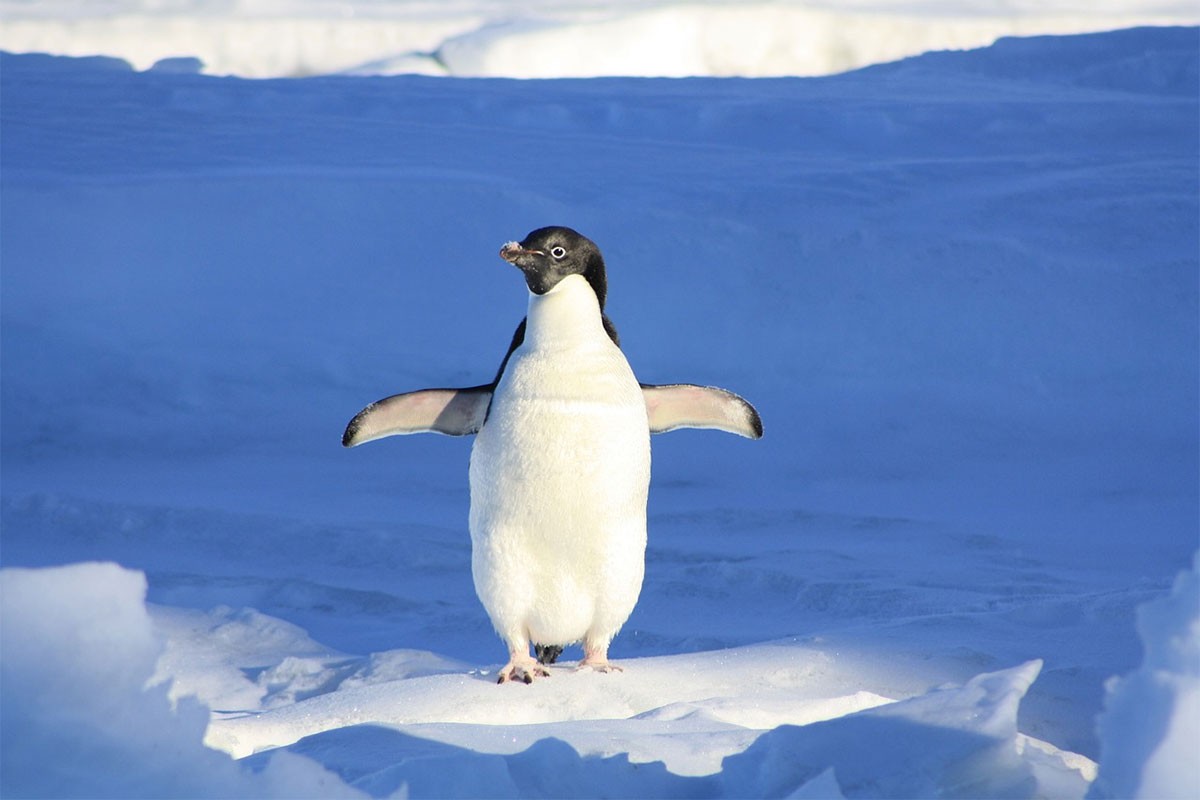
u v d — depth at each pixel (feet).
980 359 83.30
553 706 31.07
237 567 51.90
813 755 22.66
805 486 66.85
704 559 52.26
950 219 100.63
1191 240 96.89
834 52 204.74
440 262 95.50
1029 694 32.22
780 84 156.25
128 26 199.41
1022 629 37.96
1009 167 114.62
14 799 18.95
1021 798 22.85
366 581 50.11
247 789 20.01
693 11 203.62
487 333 88.58
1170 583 43.39
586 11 211.41
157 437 74.28
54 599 19.85
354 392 80.64
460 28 211.20
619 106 136.67
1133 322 86.84
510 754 23.82
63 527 57.00
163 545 54.75
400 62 198.39
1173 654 20.51
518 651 33.63
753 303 89.04
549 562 32.71
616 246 95.09
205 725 20.33
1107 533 57.72
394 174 107.24
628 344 85.71
